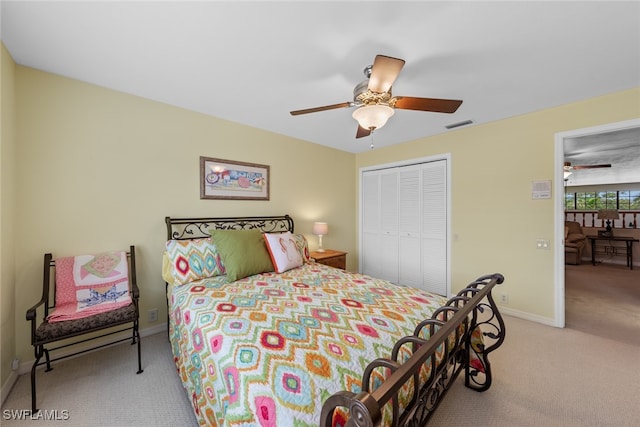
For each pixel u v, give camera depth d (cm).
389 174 412
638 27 145
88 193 212
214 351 120
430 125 311
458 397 167
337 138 367
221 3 131
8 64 169
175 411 154
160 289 250
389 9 134
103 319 176
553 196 261
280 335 122
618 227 594
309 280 214
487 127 304
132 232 234
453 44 161
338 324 134
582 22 142
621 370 193
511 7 132
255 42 161
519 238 283
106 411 153
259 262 233
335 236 425
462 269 328
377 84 149
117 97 225
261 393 90
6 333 166
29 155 188
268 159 332
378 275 429
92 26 147
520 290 283
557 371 192
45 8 132
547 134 263
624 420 148
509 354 214
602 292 374
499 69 189
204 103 251
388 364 85
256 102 248
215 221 282
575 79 204
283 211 350
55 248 198
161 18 141
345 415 89
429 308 158
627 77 201
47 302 184
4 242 162
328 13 137
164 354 212
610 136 322
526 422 147
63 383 176
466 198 323
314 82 209
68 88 204
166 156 252
